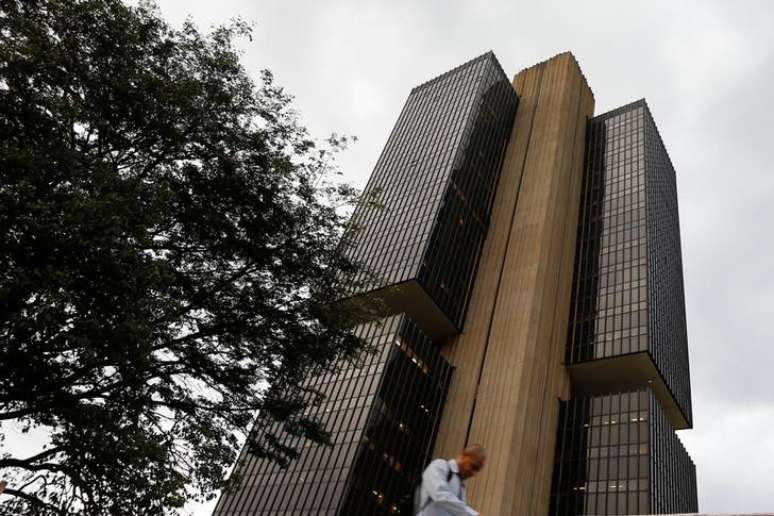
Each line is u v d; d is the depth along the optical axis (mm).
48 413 16688
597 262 119938
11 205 13250
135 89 18438
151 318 17672
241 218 20516
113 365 17250
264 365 20766
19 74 15922
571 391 110375
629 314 107250
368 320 23359
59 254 13977
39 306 13633
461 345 105938
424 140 133000
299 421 21797
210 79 21000
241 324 20078
